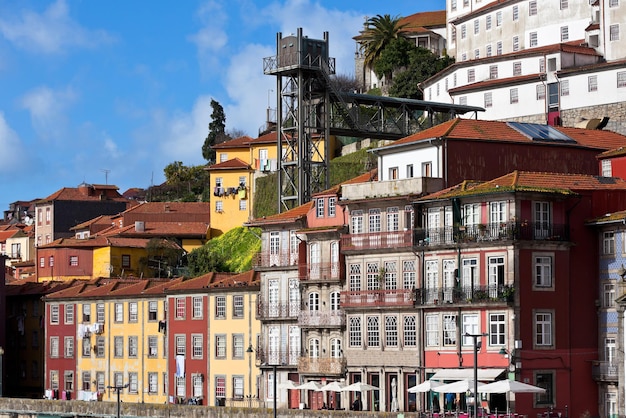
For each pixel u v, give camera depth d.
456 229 116.88
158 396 152.25
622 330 110.31
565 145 130.50
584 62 170.62
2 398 154.12
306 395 131.75
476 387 96.56
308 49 149.25
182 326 149.00
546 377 113.31
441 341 117.94
